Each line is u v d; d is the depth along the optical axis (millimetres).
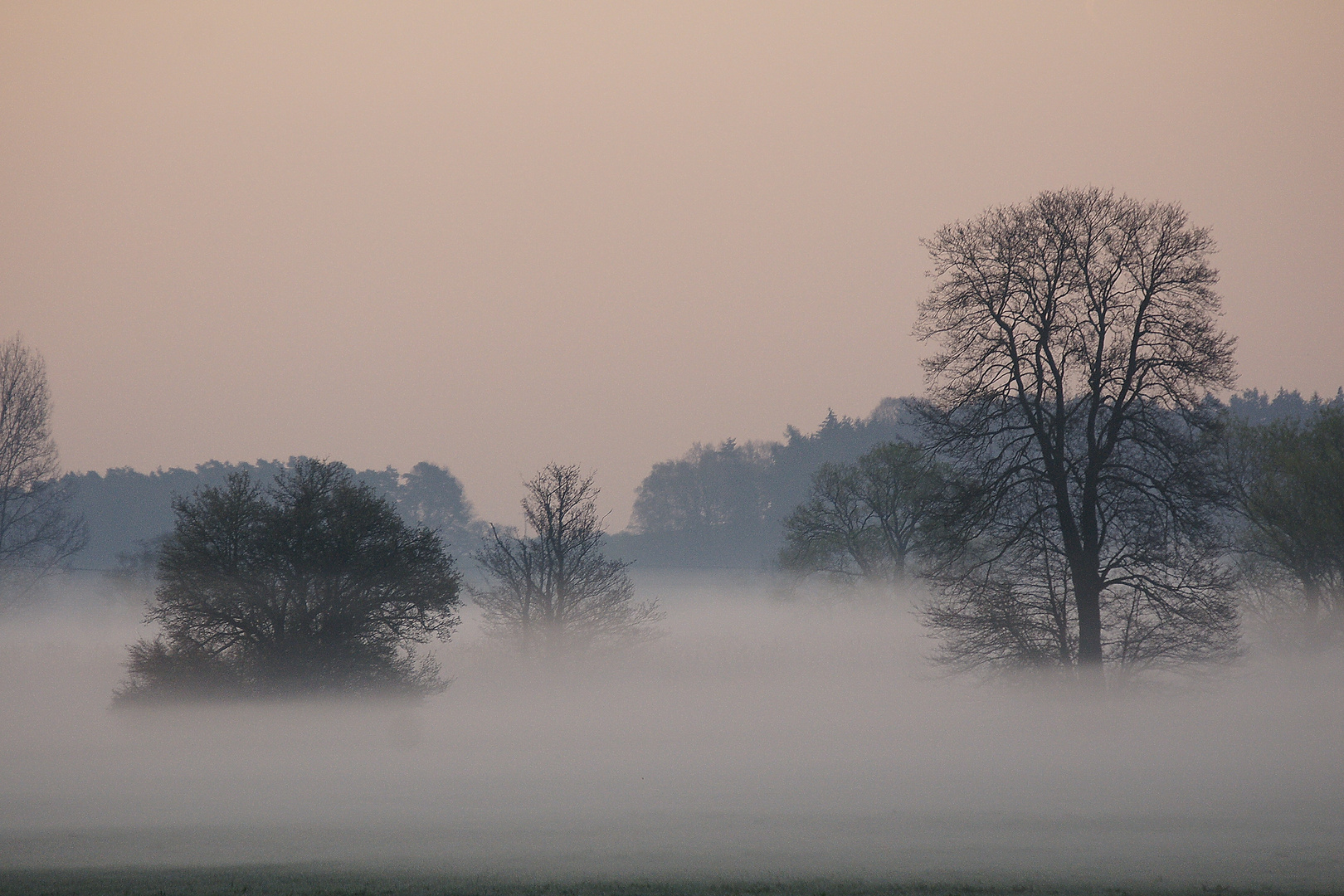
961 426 27312
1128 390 25656
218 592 33406
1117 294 26125
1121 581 25547
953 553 28141
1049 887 12523
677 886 12602
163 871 13852
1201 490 24969
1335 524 30734
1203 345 25172
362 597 34812
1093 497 25797
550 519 40844
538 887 12453
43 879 13242
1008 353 26734
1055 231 26406
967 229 27562
